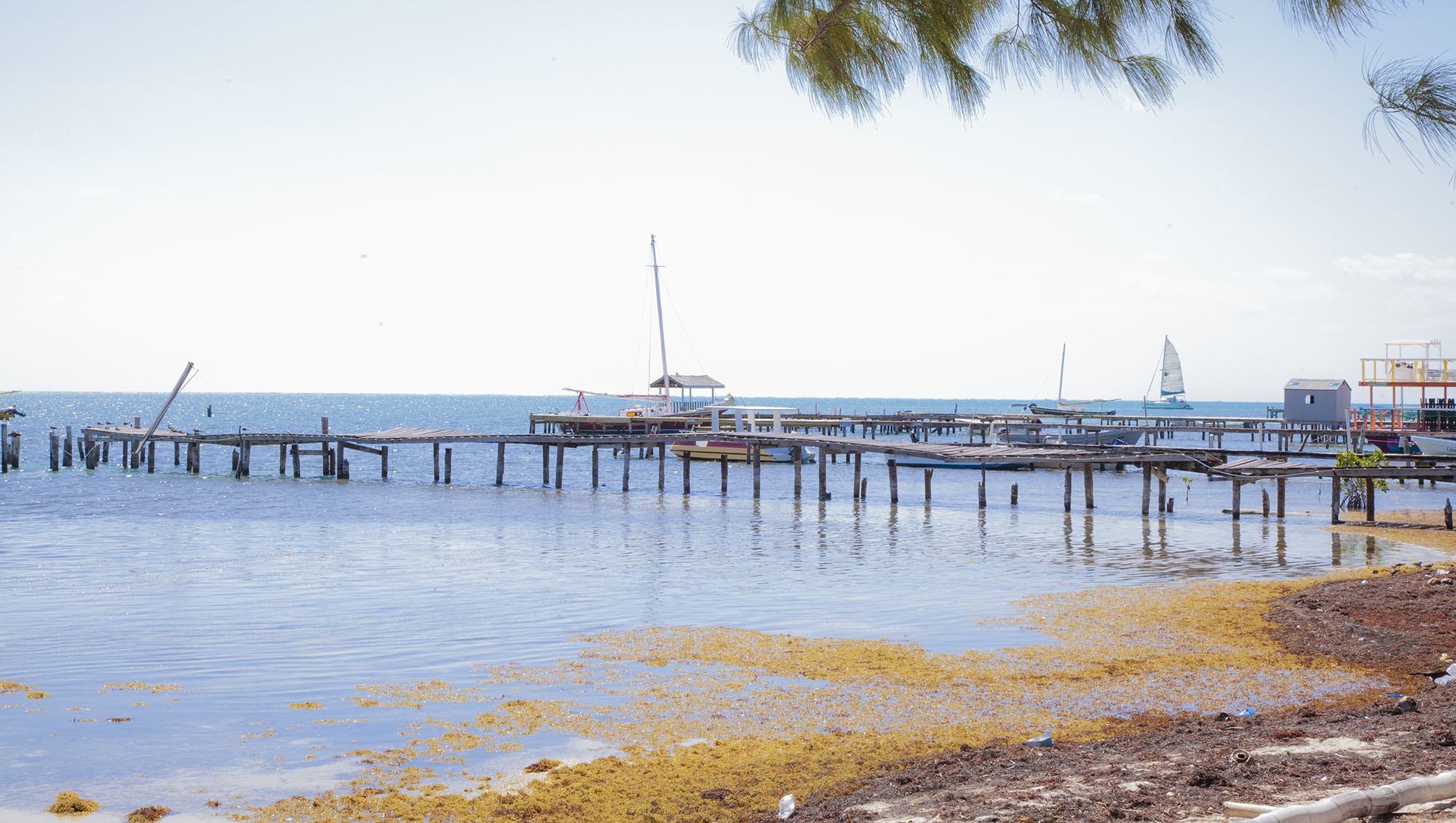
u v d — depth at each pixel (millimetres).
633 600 21641
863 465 73875
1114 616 19891
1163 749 10484
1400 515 39938
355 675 15297
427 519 37906
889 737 12266
